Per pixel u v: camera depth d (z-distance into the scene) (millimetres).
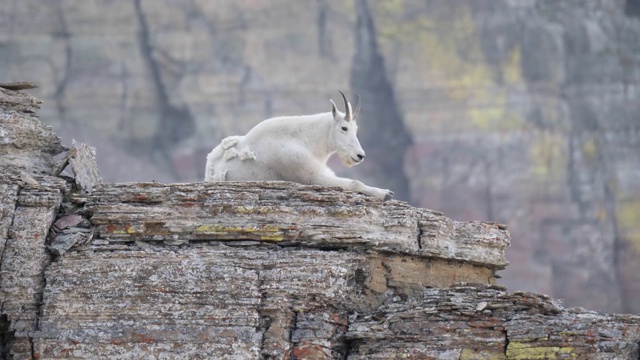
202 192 60000
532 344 57125
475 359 57406
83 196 60969
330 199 59750
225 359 57031
